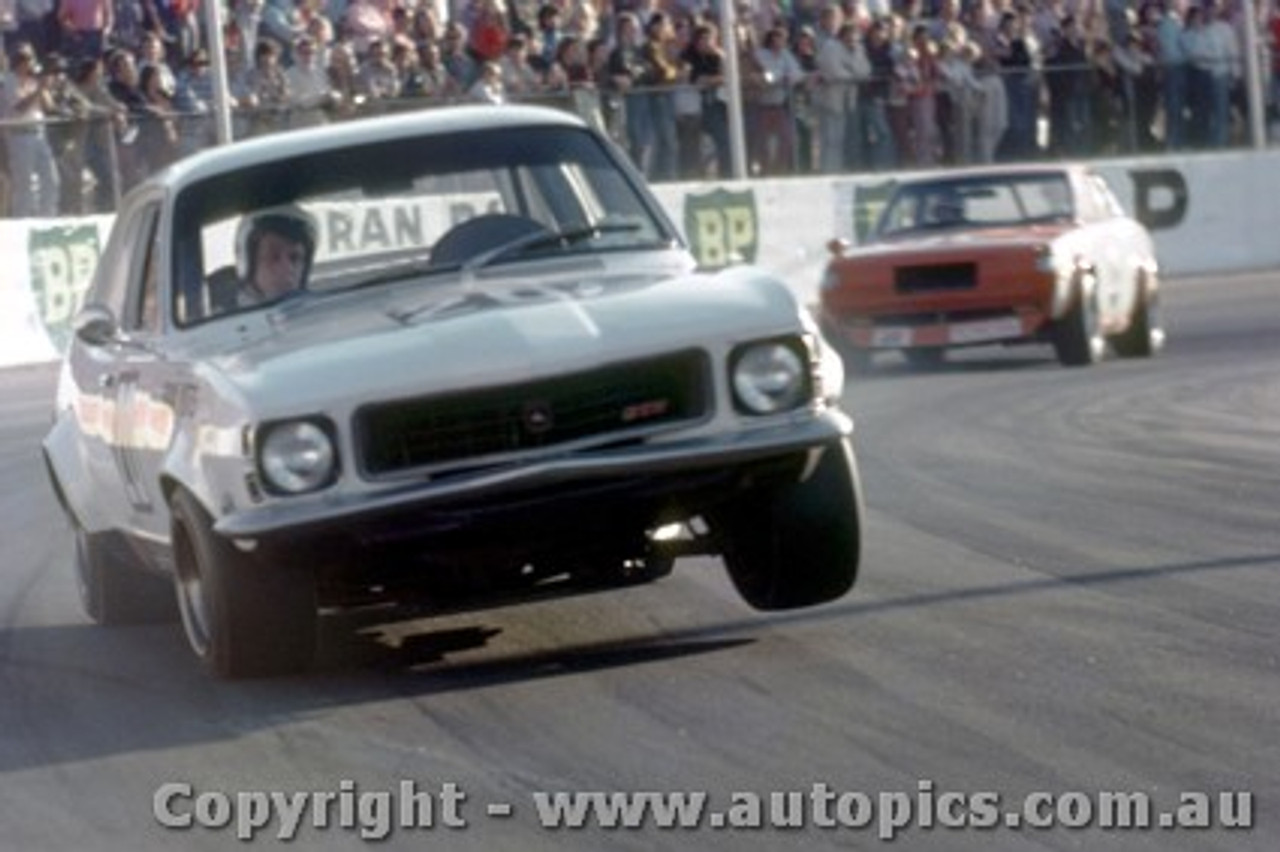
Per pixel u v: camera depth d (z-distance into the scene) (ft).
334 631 95.55
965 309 203.62
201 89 249.55
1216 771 67.21
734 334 83.05
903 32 300.61
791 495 86.43
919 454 146.72
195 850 65.31
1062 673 80.48
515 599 94.68
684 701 79.56
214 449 83.25
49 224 238.48
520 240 91.76
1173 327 249.34
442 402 81.41
